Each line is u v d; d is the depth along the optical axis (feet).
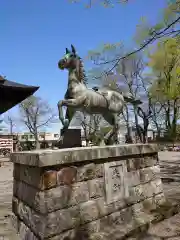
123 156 13.21
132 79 54.39
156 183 15.37
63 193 10.03
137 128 21.97
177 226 12.61
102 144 15.65
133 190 13.48
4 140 63.82
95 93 14.52
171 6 15.43
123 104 16.61
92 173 11.36
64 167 10.27
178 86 26.58
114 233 11.02
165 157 55.88
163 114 86.28
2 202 18.80
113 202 12.10
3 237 11.15
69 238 9.89
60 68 13.93
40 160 9.30
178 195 18.89
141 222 12.32
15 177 12.83
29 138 132.77
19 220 11.75
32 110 105.19
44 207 9.31
